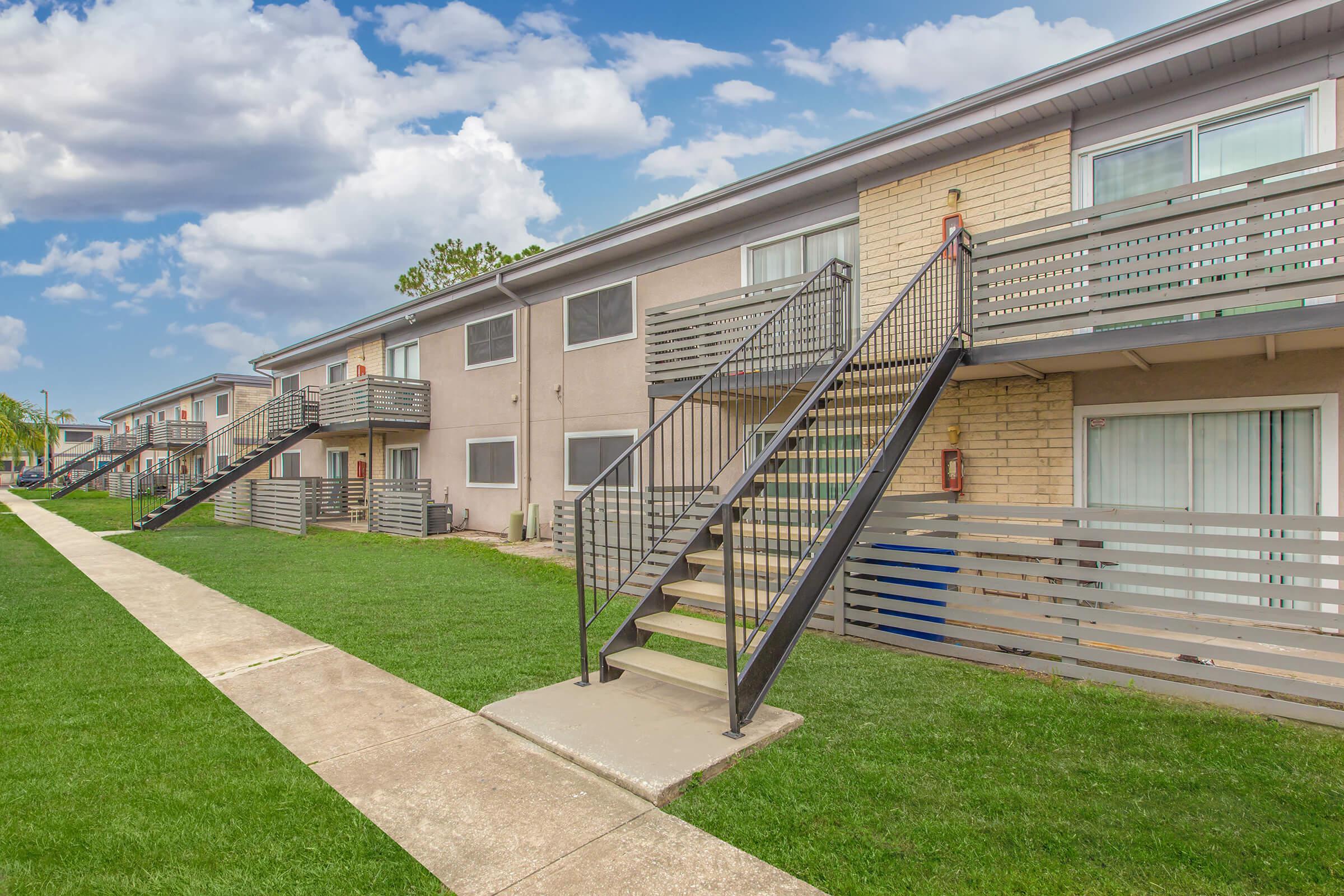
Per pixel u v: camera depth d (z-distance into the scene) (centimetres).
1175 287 599
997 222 705
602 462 1177
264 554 1117
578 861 268
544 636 605
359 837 285
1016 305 597
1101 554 471
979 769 341
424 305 1525
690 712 413
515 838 285
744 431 920
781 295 795
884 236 789
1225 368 591
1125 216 597
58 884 253
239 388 2800
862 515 507
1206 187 504
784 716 407
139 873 260
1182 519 442
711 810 307
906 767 345
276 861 268
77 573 939
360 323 1750
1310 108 556
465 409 1506
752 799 316
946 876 257
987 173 713
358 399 1572
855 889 250
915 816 299
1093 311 559
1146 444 634
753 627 461
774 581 511
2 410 4044
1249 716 408
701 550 538
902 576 571
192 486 1653
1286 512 569
